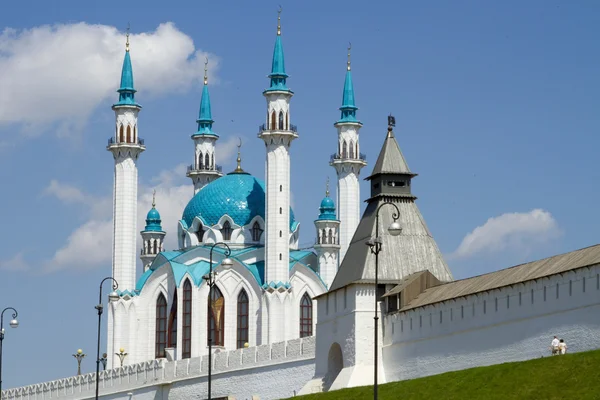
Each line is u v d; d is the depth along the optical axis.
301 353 181.12
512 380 119.69
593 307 120.19
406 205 160.50
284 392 183.00
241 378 190.62
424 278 151.25
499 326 132.00
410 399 126.19
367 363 153.00
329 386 161.12
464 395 121.06
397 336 149.50
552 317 125.12
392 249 157.00
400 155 162.12
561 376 115.81
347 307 156.50
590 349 120.31
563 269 124.69
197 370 198.75
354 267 158.88
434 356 141.62
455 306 138.88
